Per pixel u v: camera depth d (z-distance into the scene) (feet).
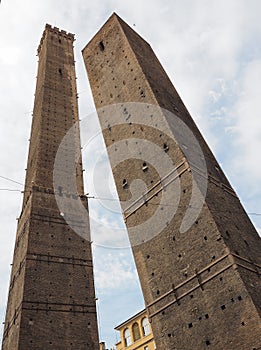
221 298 92.12
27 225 150.61
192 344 93.15
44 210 156.35
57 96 216.33
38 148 181.16
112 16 191.72
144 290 112.98
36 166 172.45
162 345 100.07
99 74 182.09
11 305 140.26
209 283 96.48
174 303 102.17
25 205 167.32
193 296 98.53
